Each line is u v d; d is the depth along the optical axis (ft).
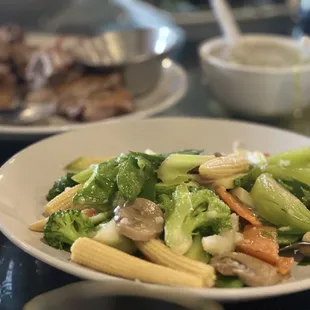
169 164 1.12
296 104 1.82
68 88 1.96
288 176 1.17
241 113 1.90
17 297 1.01
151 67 1.98
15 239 0.98
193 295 0.83
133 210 1.01
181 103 2.04
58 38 2.33
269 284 0.92
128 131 1.48
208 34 2.90
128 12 3.01
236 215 1.07
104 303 0.82
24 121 1.77
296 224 1.07
